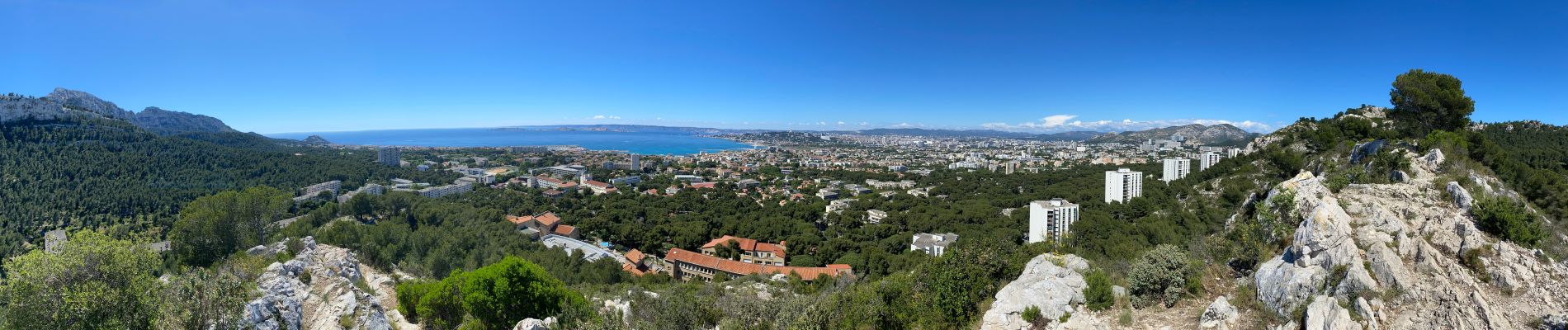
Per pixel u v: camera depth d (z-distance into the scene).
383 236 81.56
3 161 142.12
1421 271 26.41
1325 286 26.33
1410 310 24.08
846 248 103.75
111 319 31.91
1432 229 30.12
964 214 128.50
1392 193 38.34
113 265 33.72
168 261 61.34
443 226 106.00
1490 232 29.73
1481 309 22.77
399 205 125.50
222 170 186.12
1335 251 27.31
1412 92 63.28
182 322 32.59
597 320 41.41
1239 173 95.88
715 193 183.75
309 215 114.94
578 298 45.97
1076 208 91.12
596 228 123.75
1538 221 30.47
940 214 129.62
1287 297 26.84
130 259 34.50
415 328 44.22
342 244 77.75
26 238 109.62
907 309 35.81
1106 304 31.00
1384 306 24.56
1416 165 44.09
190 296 33.72
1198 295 30.86
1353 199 36.84
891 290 37.75
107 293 32.50
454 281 44.06
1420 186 39.03
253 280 44.12
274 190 76.44
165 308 33.03
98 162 158.88
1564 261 25.38
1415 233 30.41
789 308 40.84
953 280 35.38
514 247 94.19
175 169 173.50
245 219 71.12
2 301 31.91
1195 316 28.91
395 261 75.56
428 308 43.66
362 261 71.56
